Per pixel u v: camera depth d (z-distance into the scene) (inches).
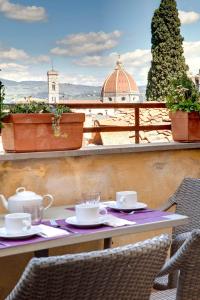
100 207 116.2
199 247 83.4
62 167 143.0
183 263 85.2
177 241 120.2
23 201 106.0
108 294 68.4
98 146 154.6
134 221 109.9
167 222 111.3
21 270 138.3
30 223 98.4
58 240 95.8
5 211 133.0
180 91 168.1
